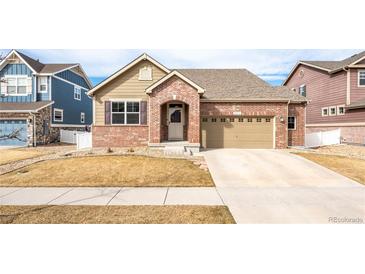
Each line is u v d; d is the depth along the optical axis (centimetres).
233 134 1525
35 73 1973
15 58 1978
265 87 1689
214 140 1523
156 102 1338
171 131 1516
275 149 1483
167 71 1468
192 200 625
